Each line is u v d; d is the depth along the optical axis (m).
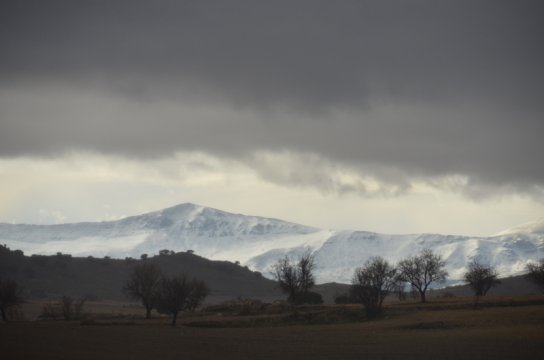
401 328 166.12
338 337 152.75
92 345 140.62
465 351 124.50
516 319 165.12
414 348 130.75
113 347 137.50
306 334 161.00
